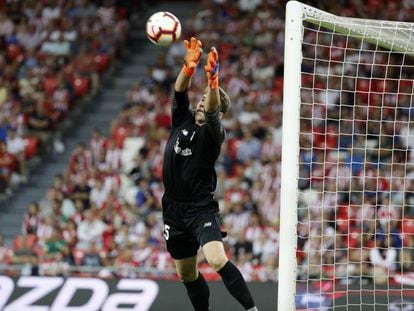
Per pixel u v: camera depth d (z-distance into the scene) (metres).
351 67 66.62
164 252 54.75
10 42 86.88
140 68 85.06
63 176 69.31
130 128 71.56
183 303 36.38
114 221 59.16
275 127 67.62
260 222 56.12
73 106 80.25
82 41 86.69
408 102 62.59
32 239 59.31
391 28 28.48
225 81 74.12
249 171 62.59
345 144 59.84
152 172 65.50
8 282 37.53
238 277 25.22
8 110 77.31
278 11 82.31
